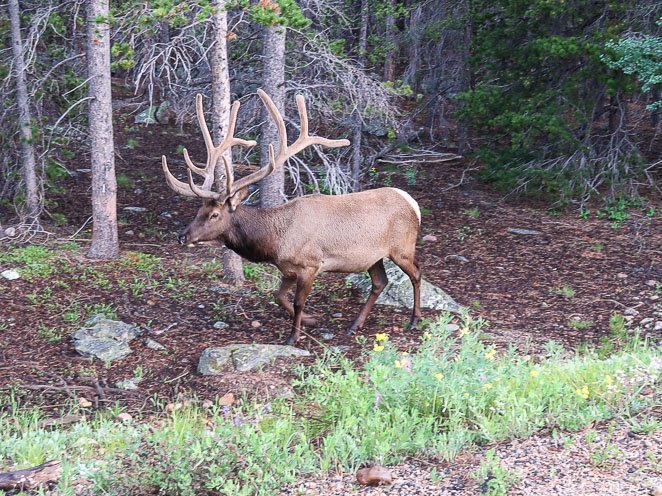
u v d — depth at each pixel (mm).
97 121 12266
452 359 8555
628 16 14945
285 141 9641
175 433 6785
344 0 14992
